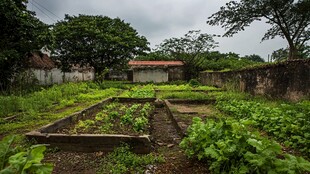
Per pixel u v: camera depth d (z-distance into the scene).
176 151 4.21
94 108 8.59
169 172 3.35
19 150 2.12
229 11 19.53
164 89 17.12
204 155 3.44
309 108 5.13
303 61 7.79
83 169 3.57
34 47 12.88
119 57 24.72
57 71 24.86
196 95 11.41
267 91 10.45
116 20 26.75
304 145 4.05
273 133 4.81
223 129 3.34
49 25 13.63
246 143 2.88
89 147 4.27
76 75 29.52
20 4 12.56
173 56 34.38
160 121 7.16
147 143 4.17
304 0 16.69
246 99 9.91
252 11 18.38
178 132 5.54
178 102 10.29
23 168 1.79
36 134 4.46
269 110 5.95
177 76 30.34
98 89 17.50
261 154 2.54
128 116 6.09
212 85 21.19
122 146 4.18
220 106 8.46
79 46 22.78
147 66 29.69
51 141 4.37
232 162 2.88
